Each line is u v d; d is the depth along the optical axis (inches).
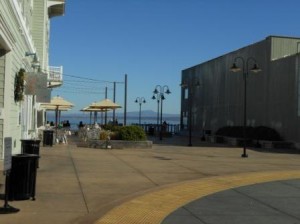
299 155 1047.6
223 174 628.1
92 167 657.6
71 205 387.5
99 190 467.5
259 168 725.3
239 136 1494.8
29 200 395.5
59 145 1140.5
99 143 1086.4
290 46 1481.3
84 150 989.8
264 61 1503.4
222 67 1865.2
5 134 634.8
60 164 681.0
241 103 1670.8
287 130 1346.0
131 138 1118.4
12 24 622.8
